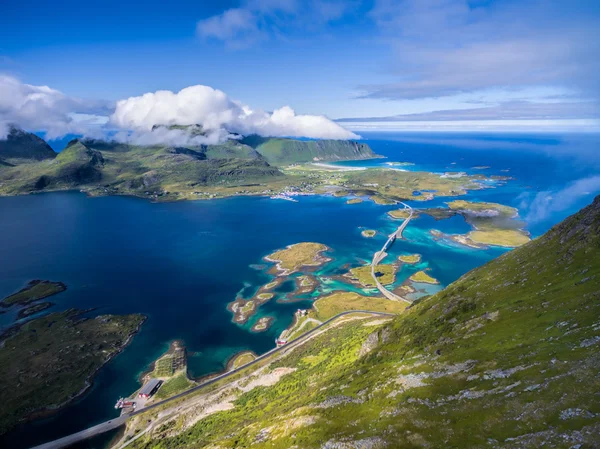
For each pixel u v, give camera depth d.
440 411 83.69
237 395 161.62
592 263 119.12
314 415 104.00
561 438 62.47
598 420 62.34
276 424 109.56
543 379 77.50
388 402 96.56
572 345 84.31
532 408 71.75
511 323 109.12
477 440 70.56
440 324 132.75
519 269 146.50
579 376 73.75
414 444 76.69
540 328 98.69
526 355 88.88
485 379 88.00
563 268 128.25
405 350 128.12
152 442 139.00
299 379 153.12
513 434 68.19
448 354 108.50
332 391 118.31
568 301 104.75
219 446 109.06
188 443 130.38
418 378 101.94
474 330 116.56
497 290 137.88
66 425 156.25
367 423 90.31
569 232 147.00
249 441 105.06
